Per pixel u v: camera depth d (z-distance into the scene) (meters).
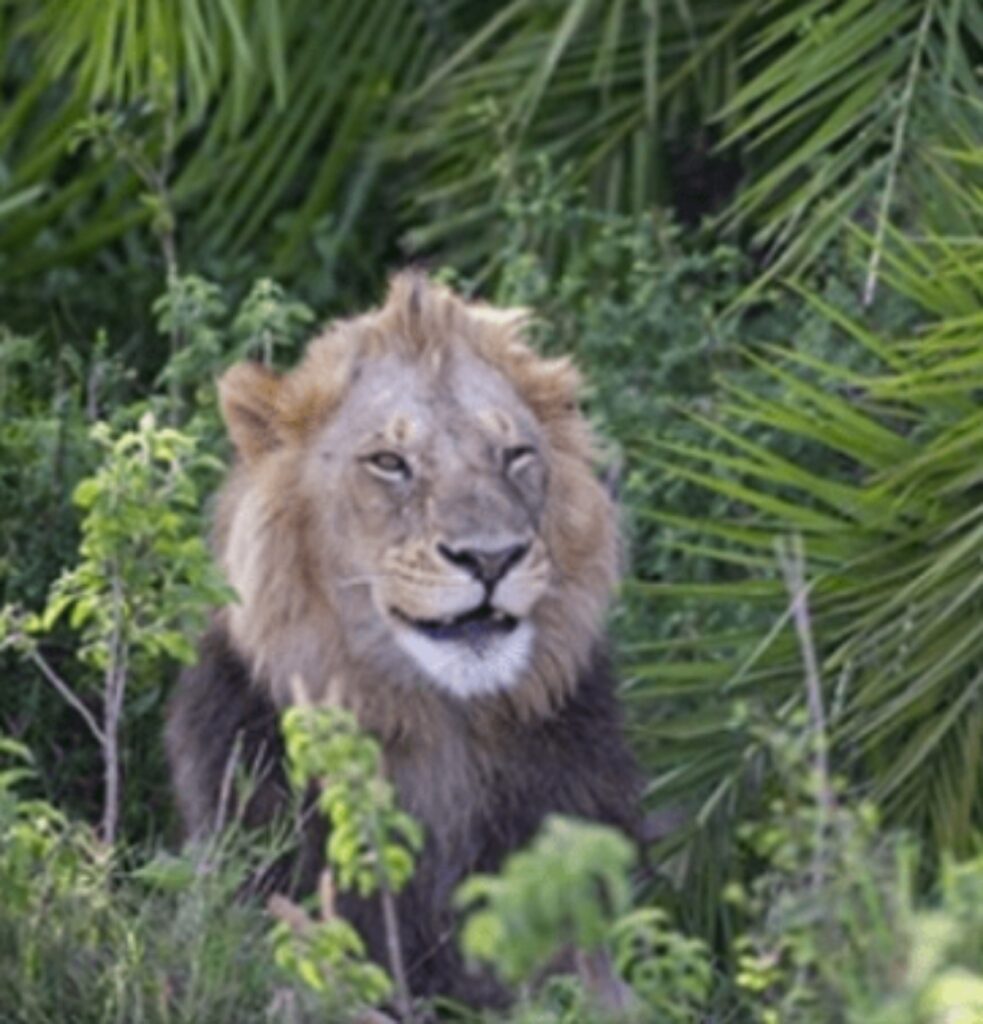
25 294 18.55
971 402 14.27
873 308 15.29
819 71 16.17
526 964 8.30
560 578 11.93
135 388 17.00
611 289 16.17
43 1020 10.79
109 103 18.56
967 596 13.90
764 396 15.11
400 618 11.63
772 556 14.44
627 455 14.77
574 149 17.78
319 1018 10.69
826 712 13.96
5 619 11.92
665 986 9.33
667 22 17.81
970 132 15.75
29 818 11.71
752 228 17.34
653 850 13.92
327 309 18.50
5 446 14.62
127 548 11.30
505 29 18.55
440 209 18.19
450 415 11.72
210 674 12.09
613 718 12.24
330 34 18.88
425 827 11.91
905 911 8.60
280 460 11.93
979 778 13.88
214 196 18.88
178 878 11.06
